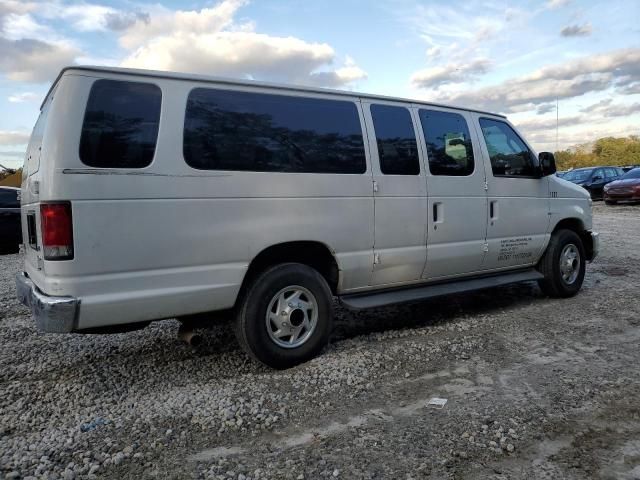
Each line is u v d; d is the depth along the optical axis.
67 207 3.28
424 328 5.18
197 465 2.78
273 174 4.05
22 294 4.05
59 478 2.66
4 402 3.64
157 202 3.56
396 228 4.78
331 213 4.35
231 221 3.86
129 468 2.76
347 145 4.50
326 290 4.33
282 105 4.19
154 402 3.59
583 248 6.50
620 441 2.95
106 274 3.42
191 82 3.79
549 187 6.21
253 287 4.00
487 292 6.86
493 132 5.79
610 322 5.25
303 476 2.65
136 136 3.52
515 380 3.81
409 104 5.03
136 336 5.16
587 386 3.68
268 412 3.38
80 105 3.36
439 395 3.59
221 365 4.30
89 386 3.90
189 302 3.72
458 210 5.26
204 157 3.77
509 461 2.76
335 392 3.67
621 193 20.25
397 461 2.77
